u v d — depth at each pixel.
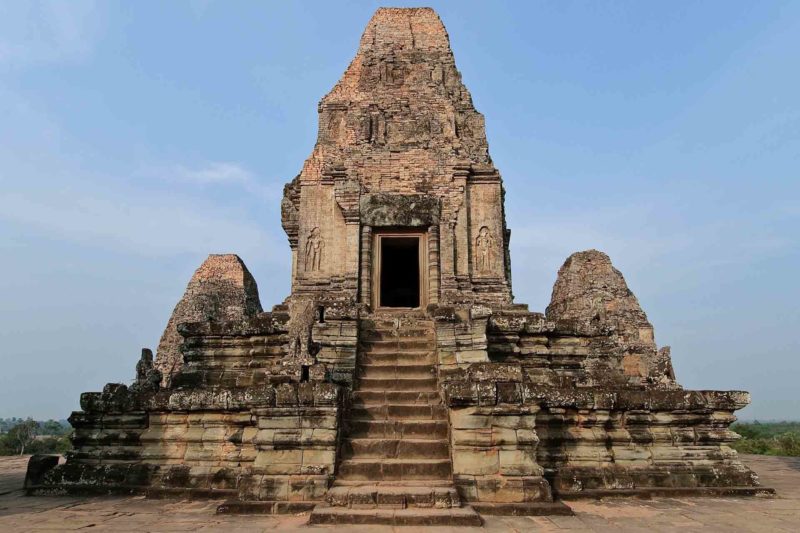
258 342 16.05
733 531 8.61
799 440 35.31
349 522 8.80
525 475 10.16
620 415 12.59
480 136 22.03
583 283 24.59
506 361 15.85
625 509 10.31
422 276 19.91
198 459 12.11
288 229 24.47
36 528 8.64
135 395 12.77
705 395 12.68
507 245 23.52
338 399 10.82
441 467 10.49
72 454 12.69
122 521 9.13
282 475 10.19
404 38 23.88
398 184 20.58
